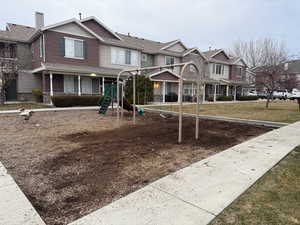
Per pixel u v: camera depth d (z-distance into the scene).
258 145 4.41
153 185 2.55
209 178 2.76
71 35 14.71
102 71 15.34
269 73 13.09
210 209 2.04
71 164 3.38
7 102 14.89
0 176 2.78
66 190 2.52
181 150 4.25
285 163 3.38
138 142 4.84
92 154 3.90
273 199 2.26
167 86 21.33
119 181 2.78
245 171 3.00
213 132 6.07
